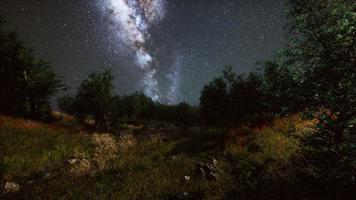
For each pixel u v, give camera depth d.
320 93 4.49
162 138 15.18
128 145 13.05
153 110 51.62
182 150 11.64
